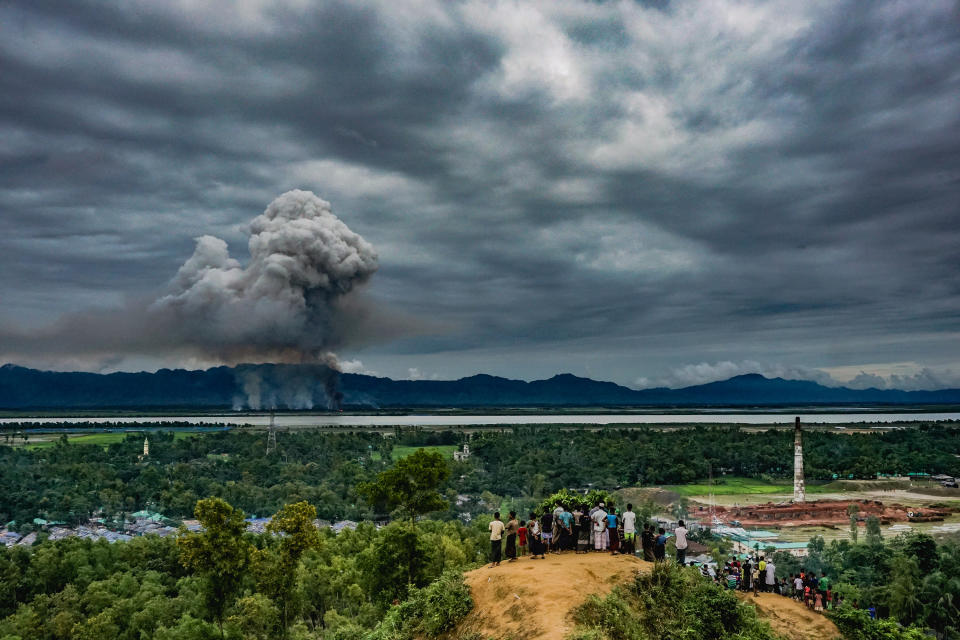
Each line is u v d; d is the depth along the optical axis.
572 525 35.59
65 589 83.56
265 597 73.56
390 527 67.25
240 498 192.62
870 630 34.84
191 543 60.84
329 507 181.62
